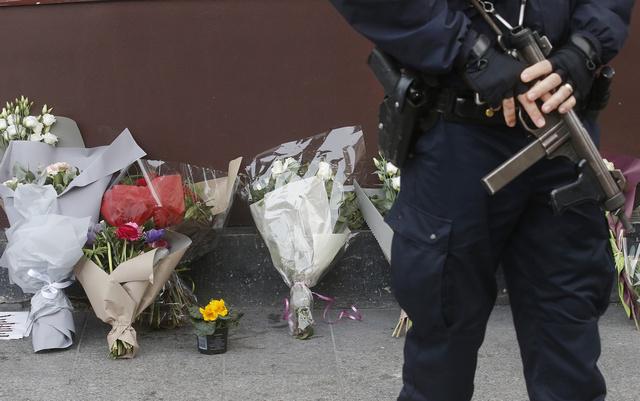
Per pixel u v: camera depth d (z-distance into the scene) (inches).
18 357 215.9
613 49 136.2
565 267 141.3
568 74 131.2
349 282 247.8
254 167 248.1
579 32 135.3
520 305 146.7
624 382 201.6
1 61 250.5
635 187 246.2
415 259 139.6
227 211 244.4
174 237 227.5
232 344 223.9
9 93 251.6
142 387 199.9
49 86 251.6
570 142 134.1
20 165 235.9
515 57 131.2
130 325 215.6
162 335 230.1
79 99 252.1
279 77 253.1
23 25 249.3
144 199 223.9
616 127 255.3
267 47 252.1
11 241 221.3
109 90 252.1
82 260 220.7
